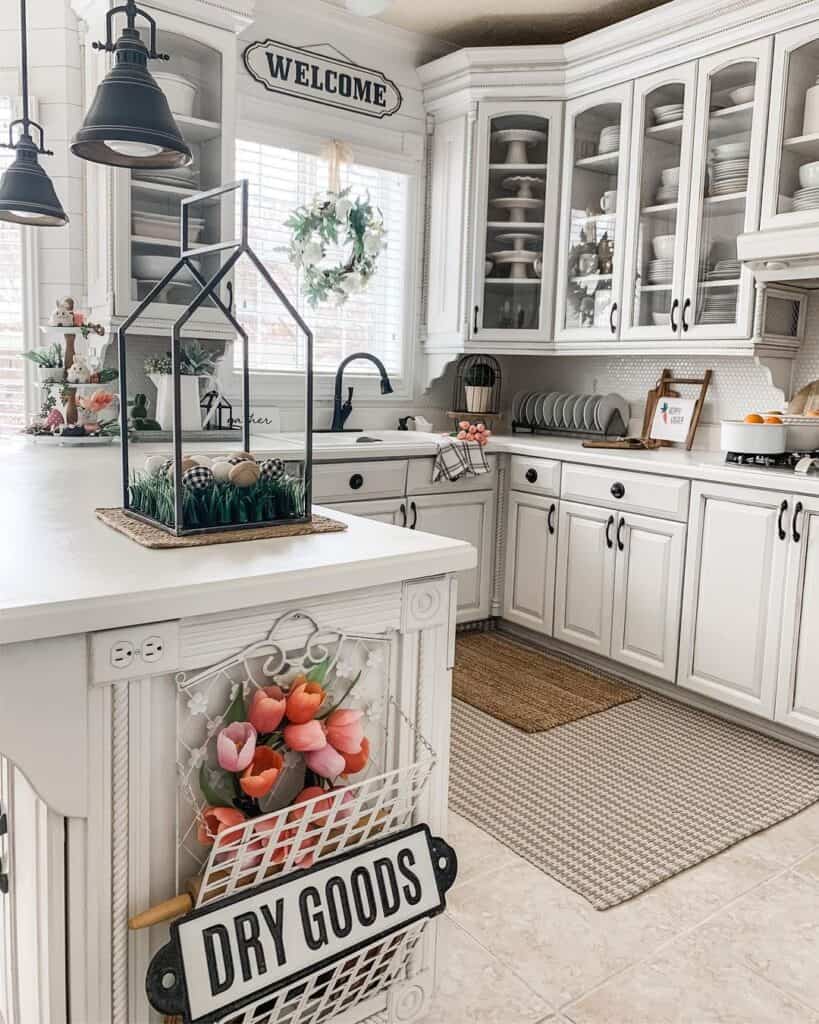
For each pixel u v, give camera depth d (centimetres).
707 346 331
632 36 343
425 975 148
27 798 116
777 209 302
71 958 112
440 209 409
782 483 272
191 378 316
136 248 302
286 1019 124
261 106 364
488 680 339
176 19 297
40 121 318
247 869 118
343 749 126
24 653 101
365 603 132
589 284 379
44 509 162
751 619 287
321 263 384
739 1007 165
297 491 152
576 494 350
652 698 327
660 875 208
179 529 137
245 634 120
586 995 167
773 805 245
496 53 375
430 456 359
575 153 379
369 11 249
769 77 302
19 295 327
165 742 116
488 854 217
